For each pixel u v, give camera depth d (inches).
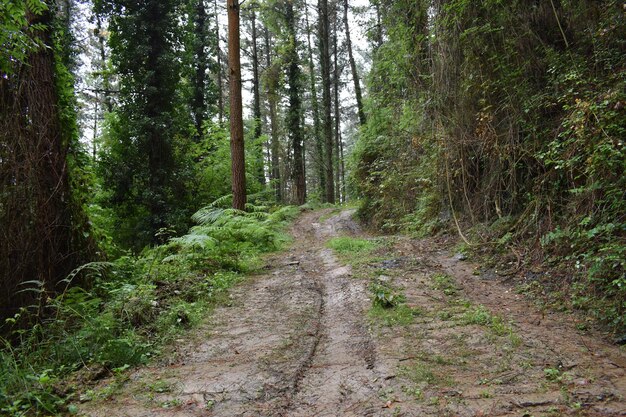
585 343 132.2
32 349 159.9
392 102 425.4
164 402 115.6
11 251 188.1
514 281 202.2
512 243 236.7
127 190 555.8
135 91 545.6
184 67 595.5
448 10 276.7
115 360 145.5
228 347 157.2
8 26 166.7
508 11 254.1
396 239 349.7
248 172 726.5
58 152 215.8
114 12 540.4
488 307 174.4
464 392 108.5
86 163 302.0
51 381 130.0
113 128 566.6
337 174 1358.3
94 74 584.4
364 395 111.8
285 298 222.1
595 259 152.4
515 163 247.1
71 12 665.6
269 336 166.1
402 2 362.0
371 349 142.6
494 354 130.0
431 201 360.5
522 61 251.3
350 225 506.0
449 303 183.3
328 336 162.1
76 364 143.7
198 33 782.5
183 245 294.7
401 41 369.4
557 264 193.3
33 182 199.3
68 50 543.5
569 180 207.5
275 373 130.3
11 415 110.4
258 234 383.2
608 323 142.5
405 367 125.5
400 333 154.3
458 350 135.6
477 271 225.9
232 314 200.1
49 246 202.1
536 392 105.1
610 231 166.2
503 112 266.8
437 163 334.6
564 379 110.0
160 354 153.9
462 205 317.7
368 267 261.3
